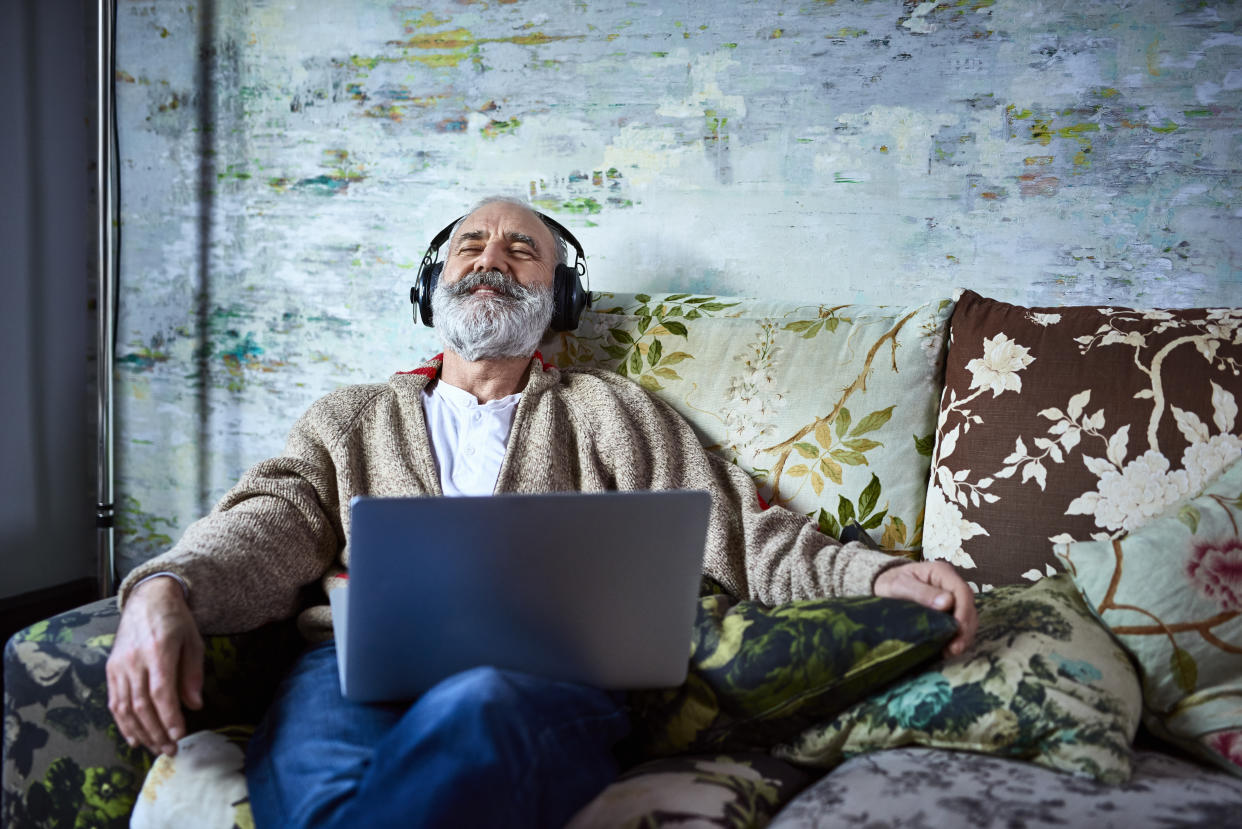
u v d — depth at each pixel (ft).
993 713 3.28
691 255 6.44
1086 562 3.85
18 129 7.22
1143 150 5.57
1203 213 5.50
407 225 7.00
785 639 3.50
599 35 6.47
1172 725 3.57
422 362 7.06
